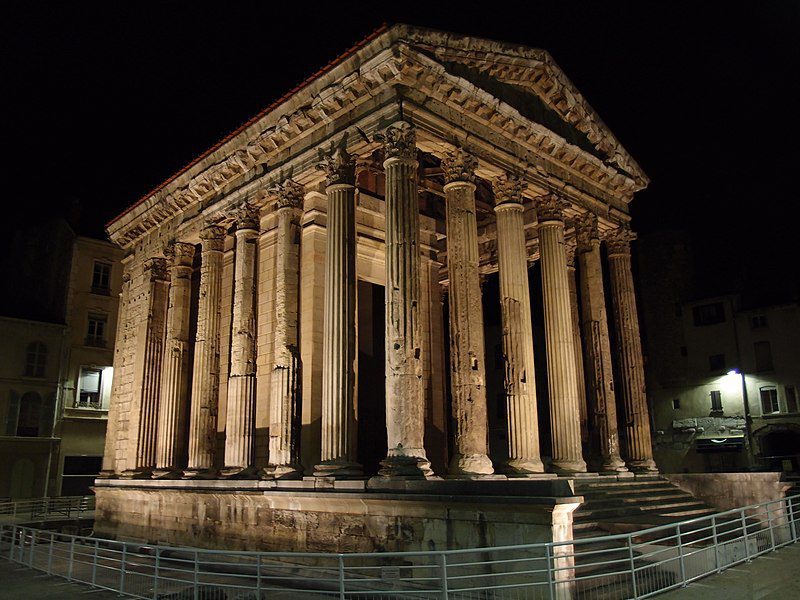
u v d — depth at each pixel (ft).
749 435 131.64
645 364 151.33
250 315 72.59
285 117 68.13
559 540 39.70
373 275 77.61
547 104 75.25
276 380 65.31
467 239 61.52
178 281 87.81
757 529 67.72
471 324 59.72
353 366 58.29
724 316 139.74
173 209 89.45
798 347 128.77
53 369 134.21
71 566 54.85
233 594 47.03
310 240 69.97
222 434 77.71
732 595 39.78
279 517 59.57
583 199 79.66
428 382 80.43
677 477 79.25
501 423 156.46
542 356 153.28
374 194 79.77
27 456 128.47
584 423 84.43
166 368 85.20
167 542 74.69
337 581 36.76
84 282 141.08
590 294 78.59
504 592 40.57
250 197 74.54
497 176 69.21
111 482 88.48
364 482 51.65
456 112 63.87
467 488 44.45
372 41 58.23
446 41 60.95
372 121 60.08
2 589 50.90
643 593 41.16
